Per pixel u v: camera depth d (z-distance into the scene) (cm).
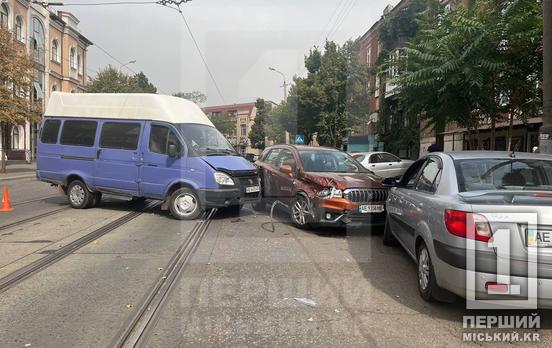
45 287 552
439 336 429
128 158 1068
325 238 833
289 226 927
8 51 2466
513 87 998
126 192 1076
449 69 950
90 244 766
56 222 962
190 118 1059
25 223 952
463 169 533
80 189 1148
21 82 2494
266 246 757
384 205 853
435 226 482
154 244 765
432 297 495
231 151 1038
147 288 549
